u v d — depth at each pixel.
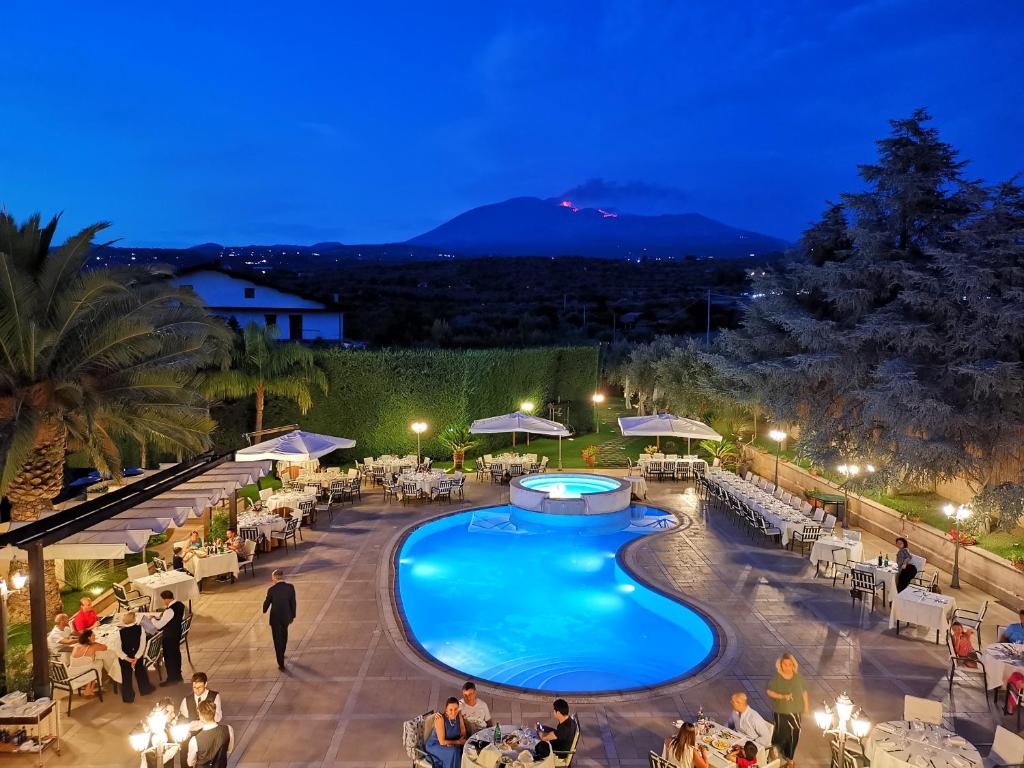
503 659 13.28
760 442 32.53
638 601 16.17
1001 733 8.40
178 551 15.96
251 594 15.56
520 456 28.39
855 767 8.62
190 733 8.64
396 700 10.91
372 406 29.48
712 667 12.05
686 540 19.81
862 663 12.22
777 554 18.55
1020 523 18.25
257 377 26.67
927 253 19.41
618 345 53.03
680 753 8.13
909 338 18.89
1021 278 17.52
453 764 8.73
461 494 24.64
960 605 14.73
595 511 22.48
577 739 8.91
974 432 17.95
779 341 25.89
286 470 25.47
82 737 9.92
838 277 21.86
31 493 13.82
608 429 40.78
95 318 13.85
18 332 12.59
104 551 10.98
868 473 19.75
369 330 60.88
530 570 18.25
